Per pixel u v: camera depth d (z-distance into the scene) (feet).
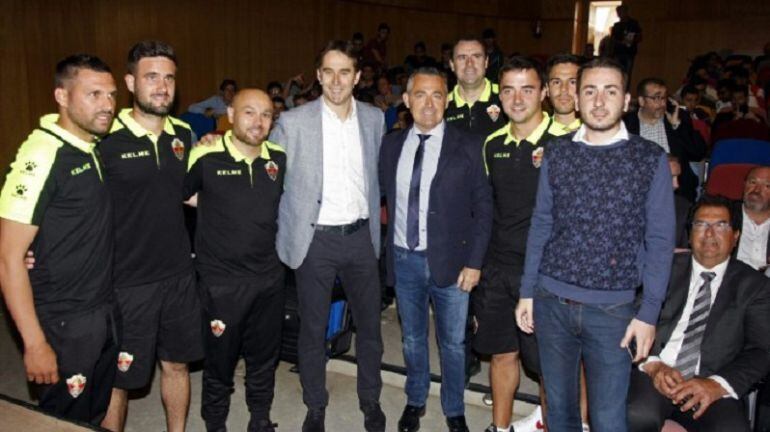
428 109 8.41
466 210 8.69
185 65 26.14
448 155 8.59
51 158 6.67
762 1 33.96
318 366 8.99
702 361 7.93
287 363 11.91
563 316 6.84
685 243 9.83
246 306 8.52
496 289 8.64
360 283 8.96
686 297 8.15
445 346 9.05
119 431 8.49
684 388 7.54
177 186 8.00
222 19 27.25
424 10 34.76
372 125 8.93
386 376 11.18
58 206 6.82
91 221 7.04
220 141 8.32
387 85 27.32
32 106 21.17
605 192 6.47
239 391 10.84
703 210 7.89
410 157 8.76
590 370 6.84
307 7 30.40
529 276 7.22
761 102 24.77
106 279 7.32
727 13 34.83
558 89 8.59
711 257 7.89
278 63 29.71
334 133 8.57
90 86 6.77
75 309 7.09
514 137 8.45
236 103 8.07
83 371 7.20
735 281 7.95
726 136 18.67
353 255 8.75
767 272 10.25
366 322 9.11
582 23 37.99
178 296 8.20
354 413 10.28
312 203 8.49
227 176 8.18
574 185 6.61
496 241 8.64
